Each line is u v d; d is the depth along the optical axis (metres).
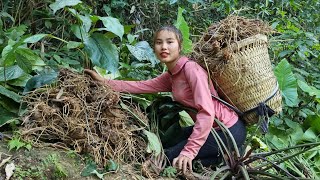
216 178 2.66
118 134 2.58
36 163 2.26
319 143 2.54
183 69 2.73
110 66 2.81
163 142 3.01
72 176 2.28
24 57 2.62
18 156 2.29
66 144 2.48
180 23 3.12
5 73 2.73
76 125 2.45
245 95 2.77
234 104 2.84
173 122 3.07
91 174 2.33
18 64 2.62
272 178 2.57
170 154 2.77
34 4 3.75
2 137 2.43
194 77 2.65
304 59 4.60
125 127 2.68
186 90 2.75
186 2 4.86
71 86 2.57
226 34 2.73
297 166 3.27
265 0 5.50
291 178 2.52
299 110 3.89
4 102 2.57
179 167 2.52
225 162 2.63
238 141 2.79
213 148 2.75
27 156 2.29
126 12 4.61
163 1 4.68
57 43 3.90
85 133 2.47
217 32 2.75
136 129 2.74
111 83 2.97
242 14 5.17
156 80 3.02
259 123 2.73
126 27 3.46
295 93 3.58
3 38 3.11
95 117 2.56
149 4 4.71
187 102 2.77
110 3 4.43
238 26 2.75
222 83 2.80
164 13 4.79
